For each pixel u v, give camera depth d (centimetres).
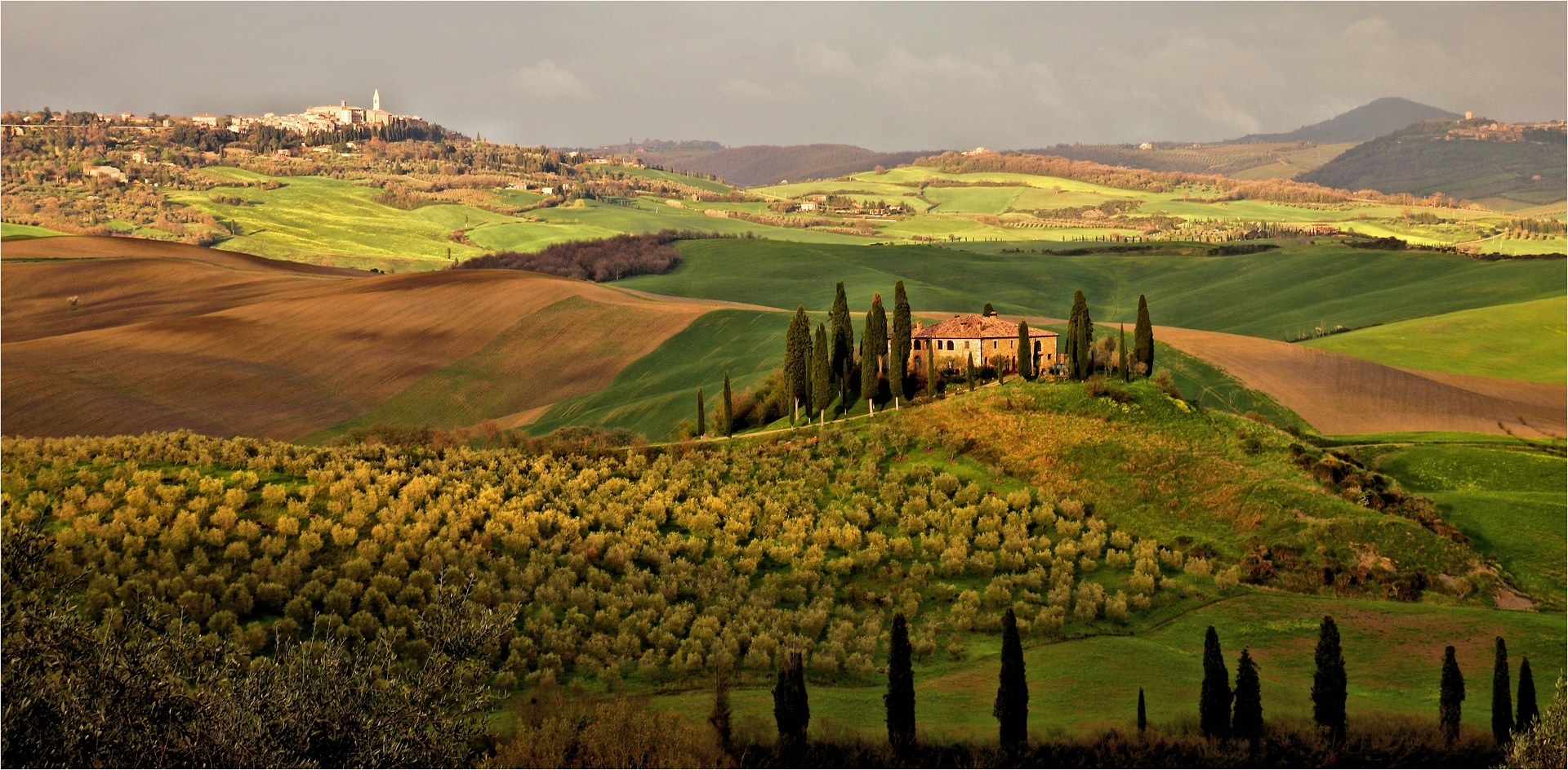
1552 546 7556
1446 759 4372
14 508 6550
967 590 6912
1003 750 4466
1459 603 6831
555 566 6906
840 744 4547
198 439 8506
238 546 6303
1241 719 4522
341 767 2584
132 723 2428
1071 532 7988
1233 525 7950
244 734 2470
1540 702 5053
